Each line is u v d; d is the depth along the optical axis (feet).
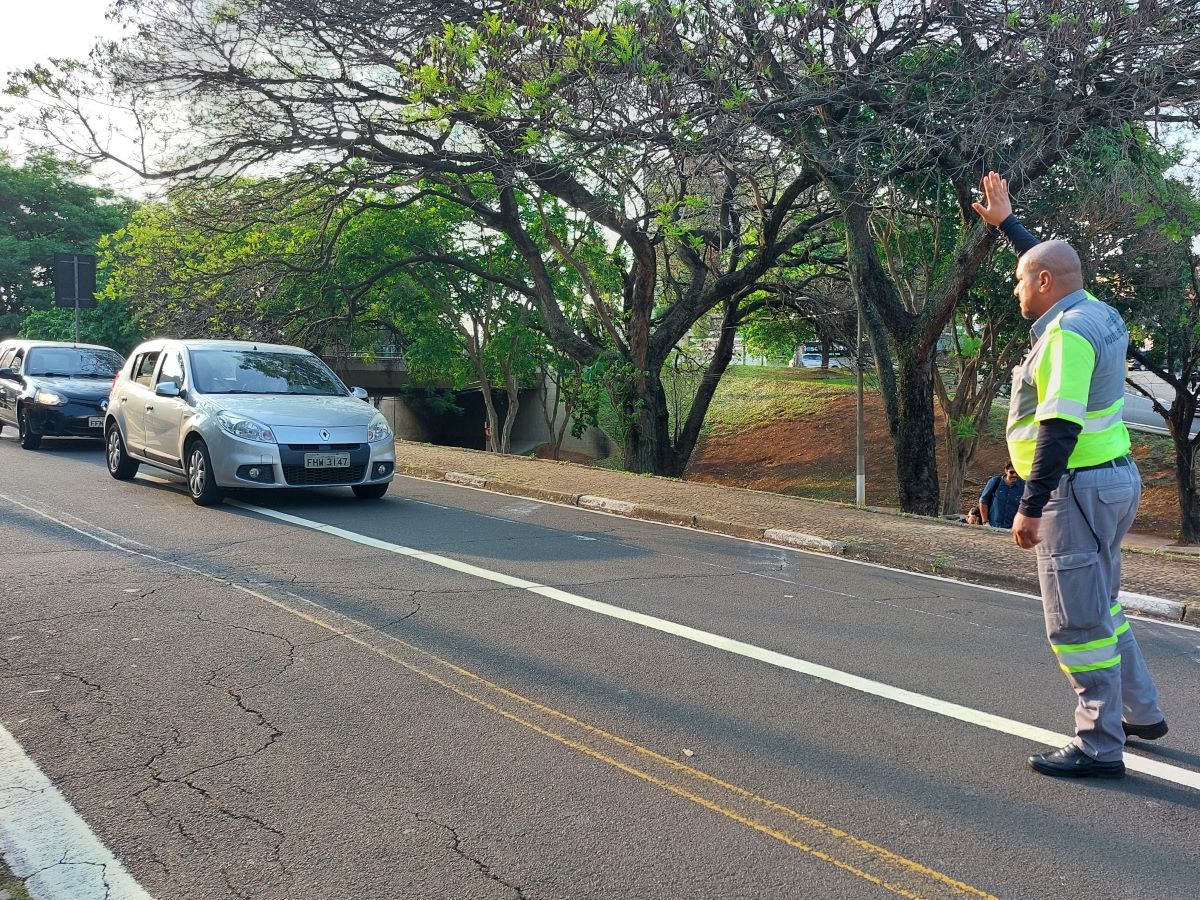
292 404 34.63
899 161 42.27
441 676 16.49
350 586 22.41
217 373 36.19
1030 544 13.10
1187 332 63.05
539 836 11.12
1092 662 13.16
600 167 45.88
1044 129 41.60
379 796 11.98
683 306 67.36
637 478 47.32
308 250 72.69
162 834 10.87
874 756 13.83
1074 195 48.85
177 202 62.08
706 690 16.37
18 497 34.14
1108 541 13.14
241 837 10.86
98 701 14.79
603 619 20.63
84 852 10.44
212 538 27.66
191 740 13.47
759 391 136.36
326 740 13.65
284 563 24.57
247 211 62.85
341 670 16.57
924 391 54.39
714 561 28.35
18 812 11.30
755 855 10.85
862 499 50.70
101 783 12.09
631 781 12.69
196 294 69.92
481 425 143.02
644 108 41.65
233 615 19.60
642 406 65.46
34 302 134.51
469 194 64.03
